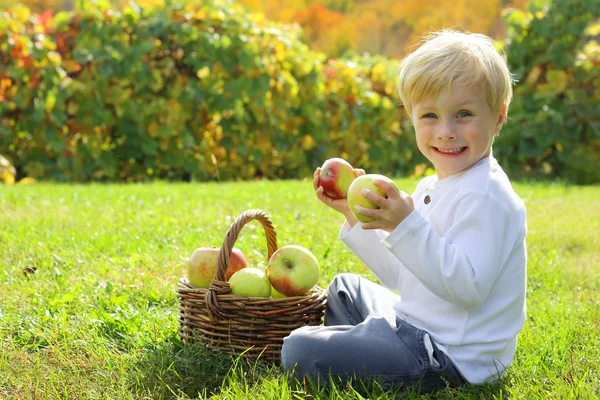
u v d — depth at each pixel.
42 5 21.77
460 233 2.41
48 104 8.75
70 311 3.38
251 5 20.66
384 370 2.46
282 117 9.96
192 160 9.64
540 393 2.46
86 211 6.05
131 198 6.80
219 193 7.31
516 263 2.52
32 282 3.81
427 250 2.34
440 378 2.47
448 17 20.72
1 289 3.69
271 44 9.88
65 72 8.88
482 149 2.50
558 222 6.18
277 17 21.05
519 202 2.51
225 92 9.54
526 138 10.46
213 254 3.01
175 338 2.93
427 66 2.46
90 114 9.05
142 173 9.62
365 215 2.40
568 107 10.43
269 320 2.79
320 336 2.51
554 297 3.91
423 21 20.83
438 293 2.37
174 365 2.71
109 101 9.10
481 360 2.48
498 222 2.40
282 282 2.85
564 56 10.48
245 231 5.23
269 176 10.34
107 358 2.78
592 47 10.98
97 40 9.06
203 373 2.66
